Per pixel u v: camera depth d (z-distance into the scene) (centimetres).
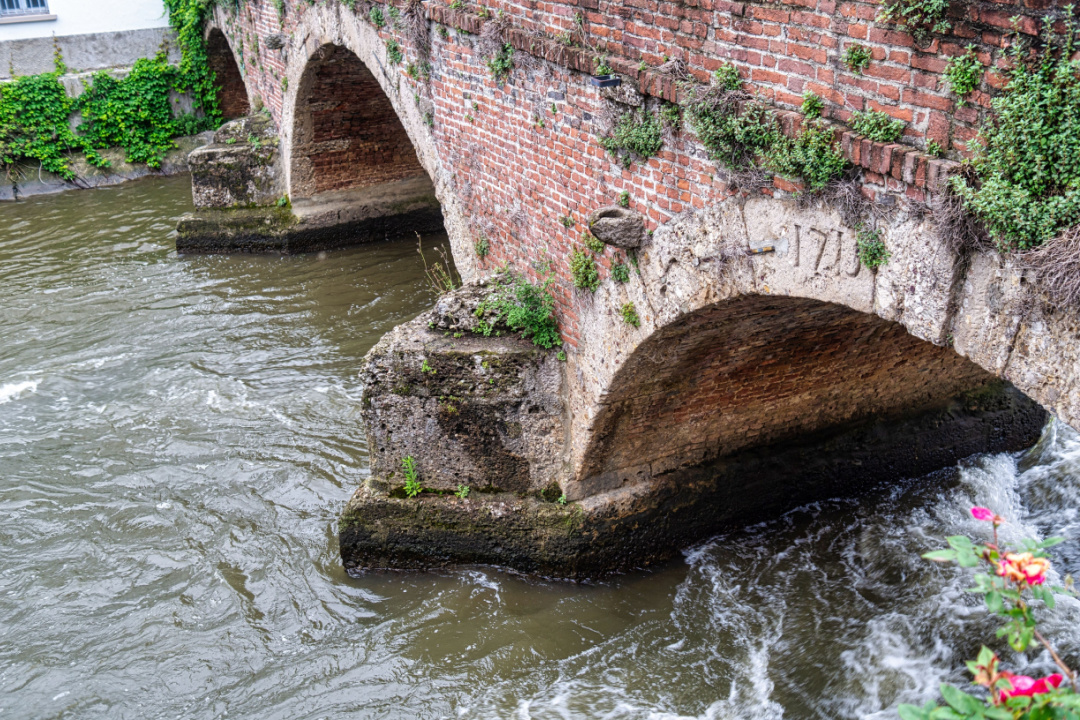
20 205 1708
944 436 836
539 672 641
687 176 510
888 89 384
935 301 376
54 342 1153
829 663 628
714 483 750
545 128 636
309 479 869
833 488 800
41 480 884
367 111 1375
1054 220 319
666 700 612
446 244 1466
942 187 357
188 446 927
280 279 1333
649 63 520
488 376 680
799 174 429
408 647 668
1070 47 307
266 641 680
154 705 627
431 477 728
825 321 629
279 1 1235
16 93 1728
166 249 1465
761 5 435
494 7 668
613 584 725
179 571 757
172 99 1900
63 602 728
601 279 616
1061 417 333
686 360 633
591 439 682
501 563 731
